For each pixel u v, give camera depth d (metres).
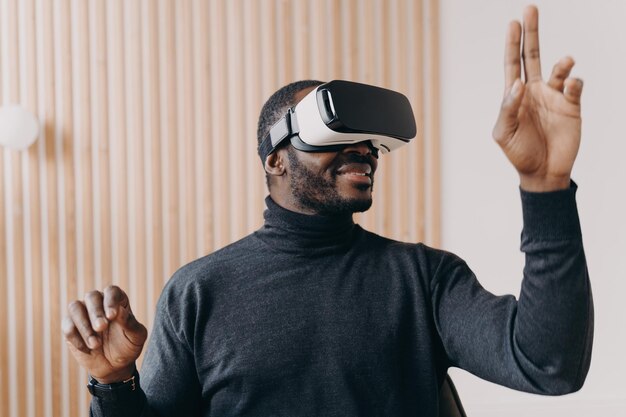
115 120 3.03
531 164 0.88
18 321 2.99
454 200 3.08
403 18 3.07
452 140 3.08
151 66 3.03
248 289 1.21
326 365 1.15
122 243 3.03
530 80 0.89
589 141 3.08
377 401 1.15
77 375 3.00
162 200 3.05
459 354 1.12
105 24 3.03
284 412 1.15
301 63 3.08
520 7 3.08
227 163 3.07
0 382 2.98
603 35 3.08
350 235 1.25
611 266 3.07
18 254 2.98
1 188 2.98
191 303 1.22
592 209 3.08
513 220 3.07
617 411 3.04
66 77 3.01
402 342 1.18
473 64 3.08
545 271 0.89
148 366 1.25
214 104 3.06
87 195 3.02
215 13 3.04
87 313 0.99
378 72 3.09
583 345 0.92
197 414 1.26
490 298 1.10
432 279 1.20
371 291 1.19
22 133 2.86
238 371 1.17
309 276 1.20
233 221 3.08
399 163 3.08
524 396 3.06
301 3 3.07
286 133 1.22
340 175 1.20
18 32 3.00
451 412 1.26
